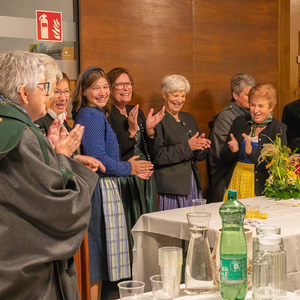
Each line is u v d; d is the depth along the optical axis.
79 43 3.56
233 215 1.15
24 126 1.16
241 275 1.12
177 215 2.16
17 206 1.13
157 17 3.96
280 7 4.72
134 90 3.86
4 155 1.09
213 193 3.89
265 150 2.79
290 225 1.89
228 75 4.44
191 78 4.21
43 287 1.18
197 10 4.22
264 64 4.66
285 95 4.76
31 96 1.23
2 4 3.19
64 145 1.30
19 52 1.25
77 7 3.55
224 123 3.75
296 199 2.67
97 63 3.64
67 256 1.18
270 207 2.40
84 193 1.23
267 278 1.08
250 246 1.22
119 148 2.85
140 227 2.20
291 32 4.70
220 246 1.16
